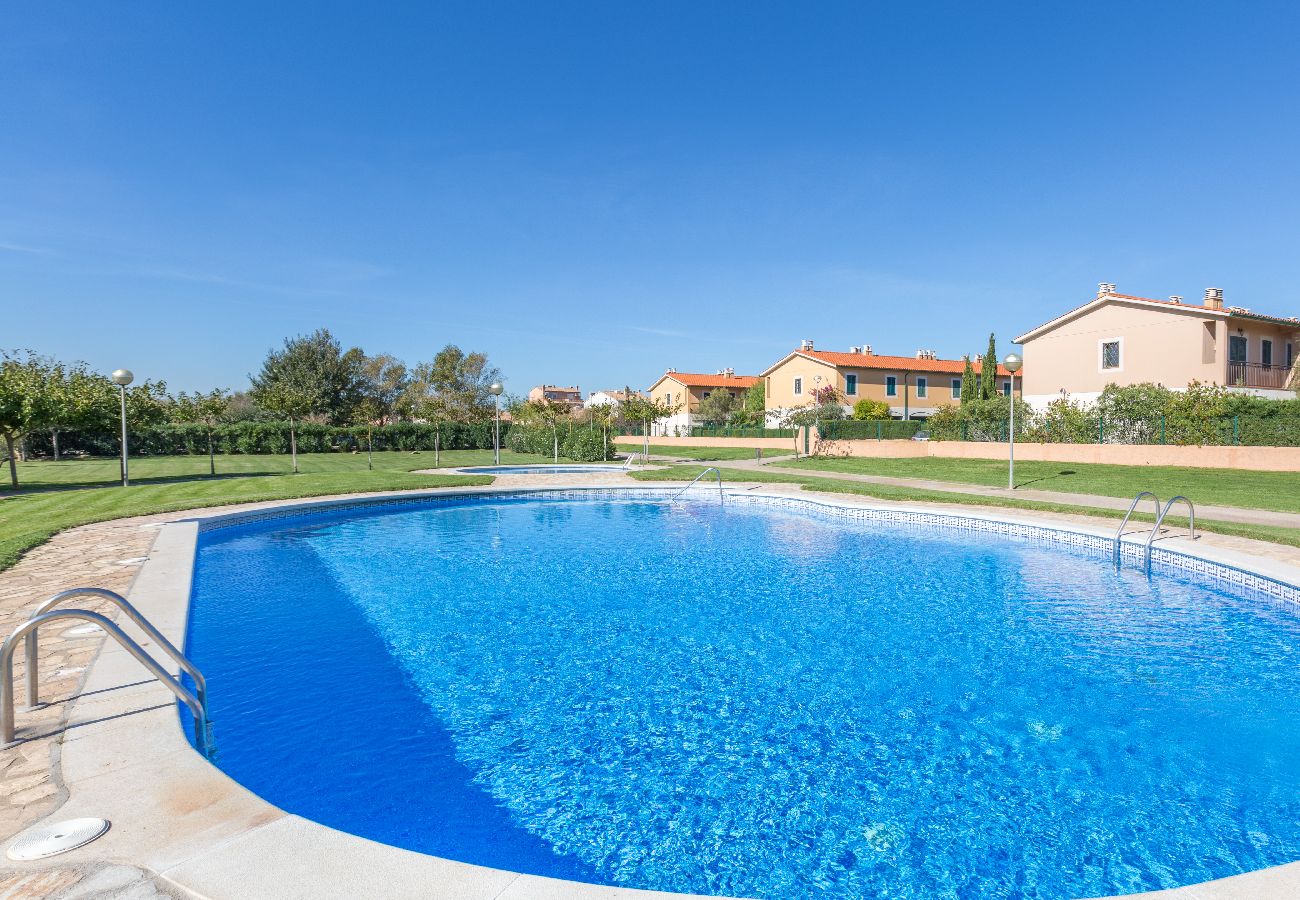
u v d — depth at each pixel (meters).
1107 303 27.94
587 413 46.47
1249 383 26.06
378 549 11.74
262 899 2.34
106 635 5.60
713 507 16.84
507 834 3.72
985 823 3.78
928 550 11.45
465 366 64.31
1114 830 3.70
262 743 4.73
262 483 18.38
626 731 4.90
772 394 48.44
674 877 3.37
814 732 4.86
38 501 15.19
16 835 2.73
